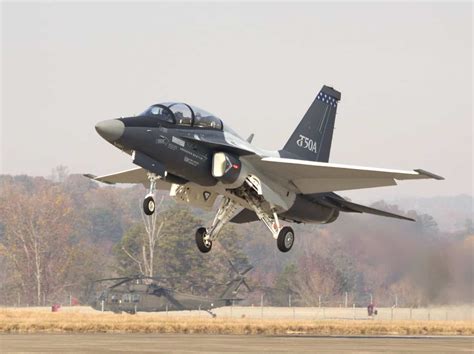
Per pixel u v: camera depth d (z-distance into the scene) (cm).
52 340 8106
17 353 6316
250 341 8488
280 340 8869
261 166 9688
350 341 8906
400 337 10669
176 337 9244
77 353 6347
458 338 10450
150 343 7800
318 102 11419
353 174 9625
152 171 8738
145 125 8625
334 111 11631
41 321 12394
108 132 8381
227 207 10050
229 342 8219
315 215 10762
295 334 11450
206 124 9250
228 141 9381
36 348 6881
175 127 8894
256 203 9888
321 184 10038
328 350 7125
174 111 8981
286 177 9931
